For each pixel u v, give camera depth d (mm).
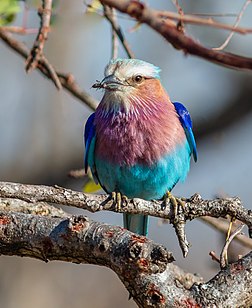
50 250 7945
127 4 5535
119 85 11898
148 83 12141
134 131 11875
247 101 17500
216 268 13648
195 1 17094
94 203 8609
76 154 17797
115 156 11930
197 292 7711
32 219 8070
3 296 18062
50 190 8422
